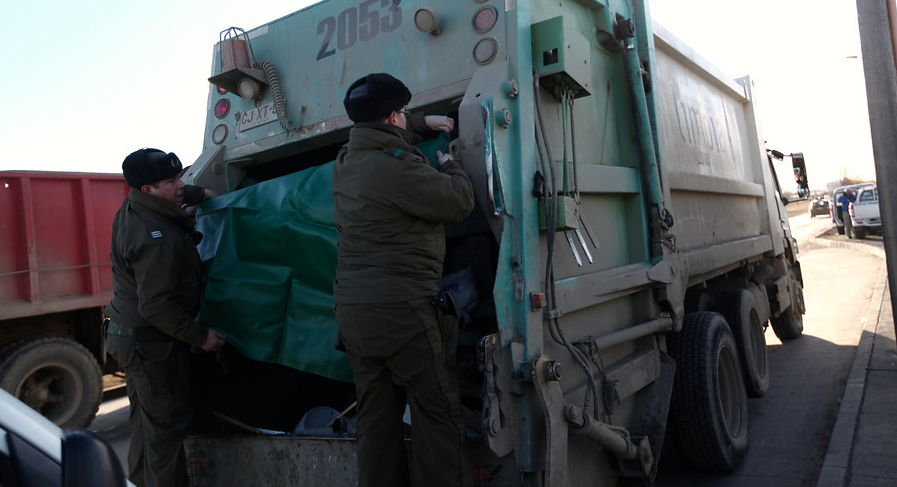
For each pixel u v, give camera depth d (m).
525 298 2.50
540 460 2.48
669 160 4.39
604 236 3.35
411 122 3.04
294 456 2.79
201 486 3.05
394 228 2.30
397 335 2.26
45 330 7.37
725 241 5.51
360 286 2.29
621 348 3.33
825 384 5.94
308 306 2.76
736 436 4.23
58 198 7.33
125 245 2.75
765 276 6.75
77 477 1.07
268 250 2.91
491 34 2.82
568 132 3.06
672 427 4.02
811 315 9.63
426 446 2.32
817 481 3.77
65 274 7.32
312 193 2.87
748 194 6.27
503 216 2.50
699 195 5.02
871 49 5.49
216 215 3.15
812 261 17.92
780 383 6.12
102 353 7.62
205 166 3.76
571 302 2.82
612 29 3.59
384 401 2.39
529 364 2.41
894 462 3.80
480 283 2.80
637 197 3.66
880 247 17.84
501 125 2.56
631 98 3.70
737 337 5.16
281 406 3.60
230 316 2.93
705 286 4.97
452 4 2.98
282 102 3.59
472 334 2.83
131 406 2.98
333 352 2.67
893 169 5.44
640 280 3.45
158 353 2.82
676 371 3.97
